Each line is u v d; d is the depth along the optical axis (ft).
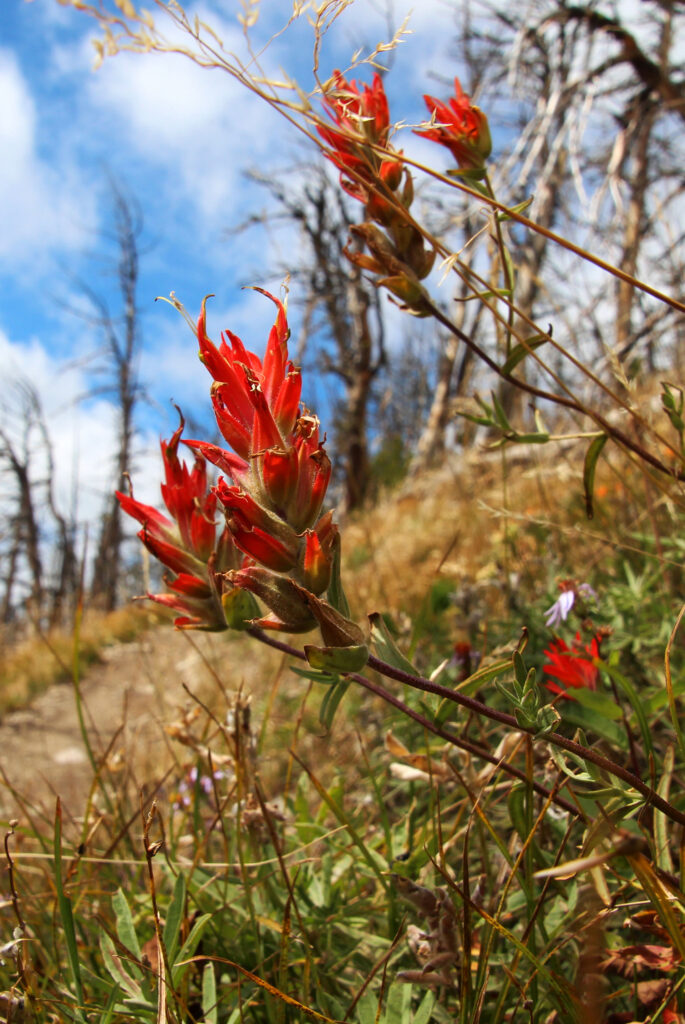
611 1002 0.59
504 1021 0.60
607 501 1.58
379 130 0.68
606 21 3.47
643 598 0.98
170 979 0.54
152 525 0.57
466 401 1.34
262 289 0.51
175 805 1.03
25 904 0.78
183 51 0.57
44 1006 0.59
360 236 0.70
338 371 8.18
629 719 0.67
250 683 2.04
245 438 0.50
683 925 0.52
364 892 0.83
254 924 0.68
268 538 0.47
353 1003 0.58
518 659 0.52
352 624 0.48
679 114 3.40
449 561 2.06
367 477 7.70
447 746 0.74
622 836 0.37
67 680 4.27
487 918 0.53
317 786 0.69
